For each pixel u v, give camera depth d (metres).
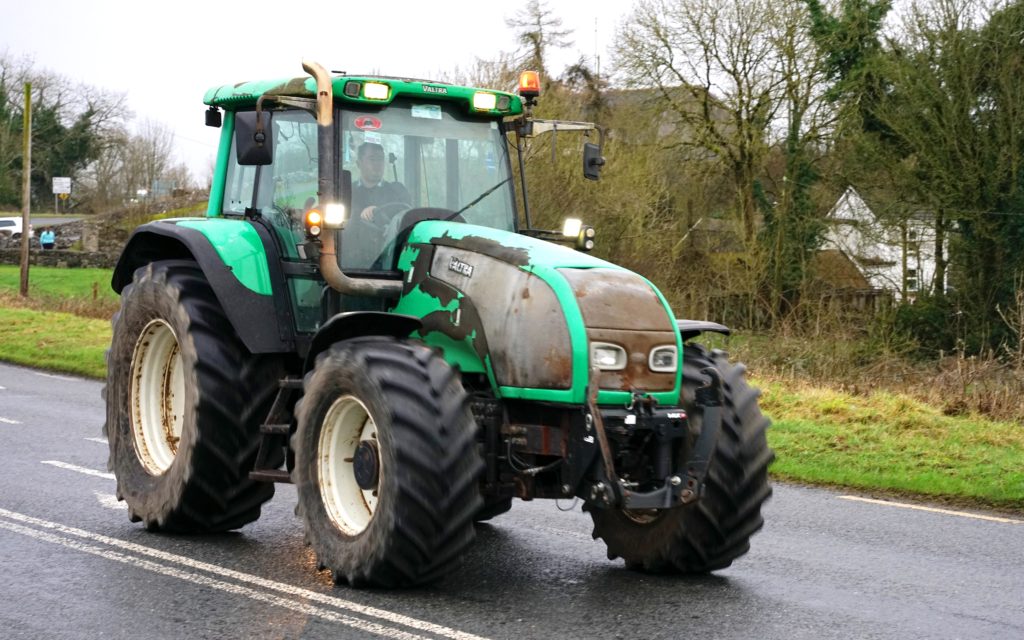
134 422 7.28
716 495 6.01
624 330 5.55
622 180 28.78
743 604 5.62
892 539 7.33
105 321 25.62
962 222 27.31
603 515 6.34
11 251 51.25
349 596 5.54
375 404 5.50
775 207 30.00
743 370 6.41
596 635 5.01
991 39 26.28
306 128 6.70
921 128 27.12
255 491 6.81
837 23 29.06
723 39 30.25
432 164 6.69
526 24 33.53
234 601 5.44
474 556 6.61
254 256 6.76
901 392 14.74
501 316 5.74
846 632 5.15
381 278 6.39
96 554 6.35
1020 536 7.49
